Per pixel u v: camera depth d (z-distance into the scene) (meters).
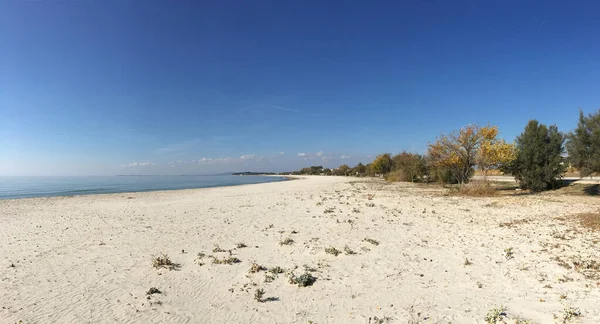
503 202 19.02
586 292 6.24
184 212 18.14
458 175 28.59
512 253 8.96
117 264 8.70
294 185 48.69
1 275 7.98
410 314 5.69
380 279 7.34
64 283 7.40
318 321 5.57
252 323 5.56
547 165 23.06
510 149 23.33
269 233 12.01
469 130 25.27
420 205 18.92
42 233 13.01
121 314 5.89
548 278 7.05
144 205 22.44
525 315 5.49
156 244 10.77
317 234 11.67
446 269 7.88
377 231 12.04
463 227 12.56
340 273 7.76
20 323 5.59
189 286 7.17
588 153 19.23
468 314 5.62
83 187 53.56
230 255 9.34
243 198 26.09
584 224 11.75
